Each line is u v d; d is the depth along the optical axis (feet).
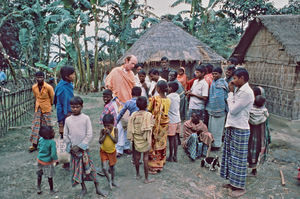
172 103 14.26
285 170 13.92
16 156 15.70
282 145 17.66
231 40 62.23
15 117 22.00
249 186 12.18
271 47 25.71
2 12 50.55
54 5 43.88
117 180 12.69
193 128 15.46
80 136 10.70
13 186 12.05
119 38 49.55
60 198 11.07
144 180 12.42
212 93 16.24
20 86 24.23
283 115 24.26
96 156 15.80
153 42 33.45
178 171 13.73
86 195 11.27
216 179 12.87
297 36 22.72
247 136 11.10
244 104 10.76
